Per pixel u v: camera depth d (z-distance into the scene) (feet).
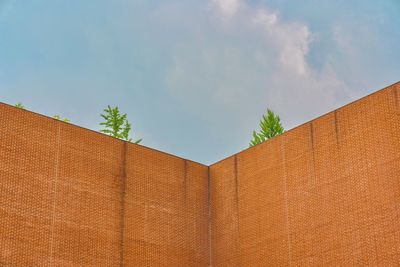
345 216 83.35
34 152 86.89
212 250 99.55
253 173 97.50
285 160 93.35
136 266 90.79
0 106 85.71
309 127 91.45
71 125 91.81
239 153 100.83
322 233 85.30
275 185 93.56
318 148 89.35
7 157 84.23
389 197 79.30
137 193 94.84
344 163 85.56
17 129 86.33
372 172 82.02
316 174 88.53
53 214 85.71
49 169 87.45
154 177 97.60
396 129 80.84
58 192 87.20
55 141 89.35
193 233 98.68
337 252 82.79
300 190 89.86
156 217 95.45
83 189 89.61
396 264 76.43
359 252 80.48
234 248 96.48
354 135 85.46
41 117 89.20
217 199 101.91
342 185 84.89
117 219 91.40
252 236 94.43
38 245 83.10
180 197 99.40
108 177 92.68
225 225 99.09
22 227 82.48
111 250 89.25
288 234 89.45
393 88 82.43
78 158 90.74
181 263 95.50
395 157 80.07
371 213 80.64
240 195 98.37
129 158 96.02
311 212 87.51
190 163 102.83
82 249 86.63
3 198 82.17
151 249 93.15
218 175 103.19
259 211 94.63
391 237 77.77
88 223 88.38
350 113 86.74
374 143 82.84
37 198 85.05
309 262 85.66
